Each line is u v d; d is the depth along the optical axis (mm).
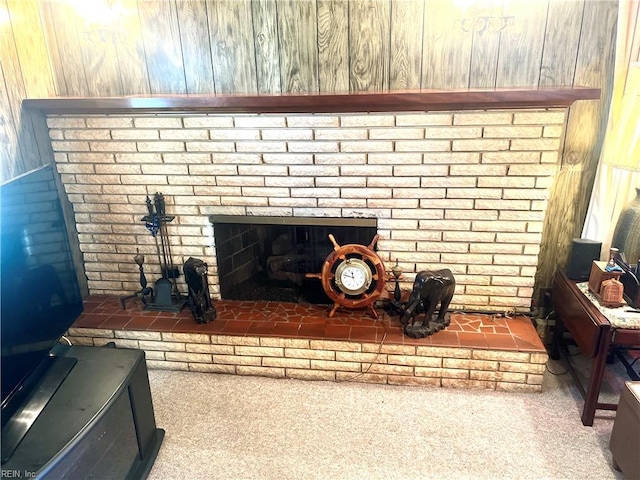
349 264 2441
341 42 2281
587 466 1901
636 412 1709
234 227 2633
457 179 2318
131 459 1885
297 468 1925
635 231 2146
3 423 1530
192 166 2484
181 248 2689
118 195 2607
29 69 2344
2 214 1515
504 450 1988
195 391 2402
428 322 2387
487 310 2553
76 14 2381
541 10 2137
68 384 1733
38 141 2447
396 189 2385
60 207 1948
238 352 2473
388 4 2195
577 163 2387
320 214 2494
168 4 2316
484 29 2188
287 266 2688
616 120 2166
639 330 1928
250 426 2156
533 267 2430
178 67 2420
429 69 2279
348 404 2283
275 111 2297
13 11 2232
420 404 2270
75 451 1511
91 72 2479
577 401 2266
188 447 2043
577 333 2160
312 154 2373
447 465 1922
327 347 2383
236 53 2359
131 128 2453
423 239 2469
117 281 2812
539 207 2309
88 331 2535
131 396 1833
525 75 2246
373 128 2279
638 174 2260
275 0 2252
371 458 1965
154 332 2502
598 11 2109
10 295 1549
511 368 2291
